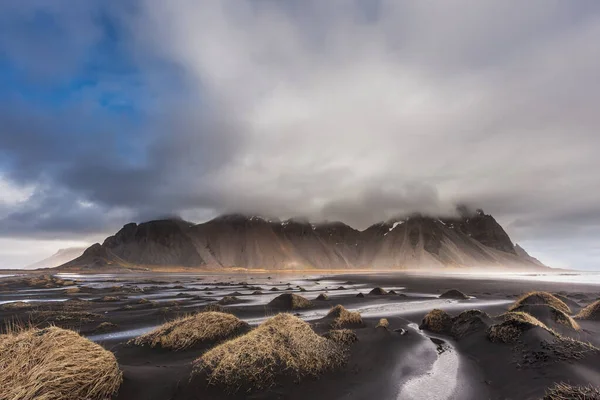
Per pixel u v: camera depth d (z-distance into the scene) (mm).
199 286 68875
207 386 9844
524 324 15250
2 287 64062
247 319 26922
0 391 7598
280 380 10586
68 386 8234
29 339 9133
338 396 10203
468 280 102625
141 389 9656
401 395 10477
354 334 15805
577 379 10289
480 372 12789
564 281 97438
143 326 23109
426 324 21688
